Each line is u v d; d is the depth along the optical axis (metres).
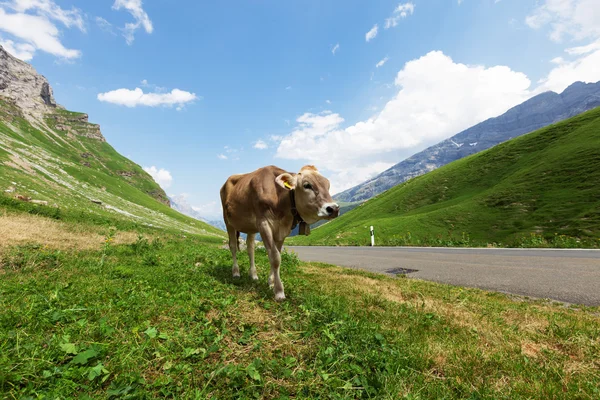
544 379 2.95
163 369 2.75
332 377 2.76
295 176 5.52
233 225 7.21
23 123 143.75
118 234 13.88
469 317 4.77
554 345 3.84
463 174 68.12
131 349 2.92
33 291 4.45
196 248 12.74
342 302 5.35
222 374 2.69
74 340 3.07
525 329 4.32
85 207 40.19
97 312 3.83
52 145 140.00
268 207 5.83
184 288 5.42
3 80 167.50
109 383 2.52
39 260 6.50
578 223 29.45
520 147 64.56
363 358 3.12
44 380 2.39
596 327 4.25
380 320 4.54
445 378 2.96
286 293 5.92
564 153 47.97
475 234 35.62
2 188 28.56
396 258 14.33
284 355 3.28
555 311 5.17
